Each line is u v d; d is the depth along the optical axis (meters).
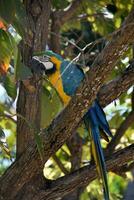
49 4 9.23
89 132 8.87
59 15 12.09
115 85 8.53
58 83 9.56
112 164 8.86
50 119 9.53
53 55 9.73
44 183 9.18
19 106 9.16
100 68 7.38
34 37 9.09
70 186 9.09
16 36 8.10
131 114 10.70
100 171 8.56
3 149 7.91
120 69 9.77
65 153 13.13
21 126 9.07
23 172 8.75
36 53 9.13
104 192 8.39
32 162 8.61
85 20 12.95
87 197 12.97
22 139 9.06
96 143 8.73
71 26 13.23
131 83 8.49
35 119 9.17
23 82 8.98
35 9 9.10
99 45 12.22
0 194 8.98
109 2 12.05
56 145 8.41
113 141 10.62
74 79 9.52
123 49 7.25
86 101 7.73
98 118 8.79
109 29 12.77
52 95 9.62
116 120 12.69
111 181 15.23
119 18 12.10
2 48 7.59
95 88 7.58
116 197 13.05
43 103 9.39
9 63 7.88
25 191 9.16
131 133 12.71
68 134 8.25
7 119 11.16
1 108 9.07
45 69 9.67
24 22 7.63
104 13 12.64
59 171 13.02
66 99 9.57
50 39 12.10
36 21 9.11
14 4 7.38
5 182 8.91
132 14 7.17
